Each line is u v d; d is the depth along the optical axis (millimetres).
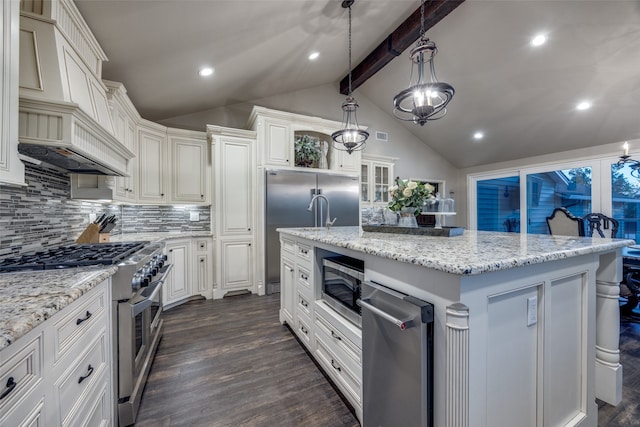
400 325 989
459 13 2914
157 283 1751
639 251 3338
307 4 2393
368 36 3336
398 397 1097
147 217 3486
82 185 2170
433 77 1921
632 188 3684
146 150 3141
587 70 3018
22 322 657
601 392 1615
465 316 888
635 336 2391
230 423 1425
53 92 1277
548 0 2516
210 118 3920
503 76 3494
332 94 4738
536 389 1142
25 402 688
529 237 1728
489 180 5504
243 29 2379
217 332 2471
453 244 1362
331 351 1685
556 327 1210
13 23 1029
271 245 3570
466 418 890
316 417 1468
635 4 2324
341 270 1648
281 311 2625
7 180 998
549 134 4148
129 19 1856
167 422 1428
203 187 3604
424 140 5602
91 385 1099
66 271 1198
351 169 4219
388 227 2066
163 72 2662
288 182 3672
